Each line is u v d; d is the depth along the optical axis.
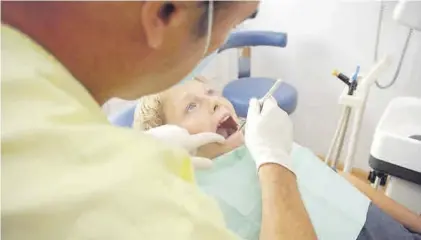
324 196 0.98
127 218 0.26
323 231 0.91
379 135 1.10
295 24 1.96
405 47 1.64
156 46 0.37
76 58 0.35
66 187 0.26
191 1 0.36
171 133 0.96
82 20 0.33
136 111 1.10
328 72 1.96
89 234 0.25
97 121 0.33
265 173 0.87
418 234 1.03
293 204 0.81
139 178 0.28
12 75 0.29
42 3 0.32
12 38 0.31
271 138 0.95
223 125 1.11
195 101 1.09
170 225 0.27
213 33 0.43
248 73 2.01
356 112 1.22
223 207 0.89
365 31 1.76
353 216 0.95
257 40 1.79
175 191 0.30
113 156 0.29
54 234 0.24
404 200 1.15
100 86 0.38
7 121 0.28
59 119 0.29
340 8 1.79
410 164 1.05
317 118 2.10
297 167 1.04
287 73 2.12
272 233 0.74
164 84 0.44
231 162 1.00
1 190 0.25
